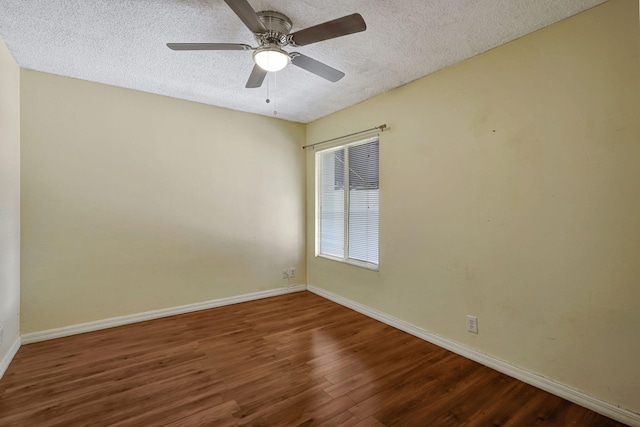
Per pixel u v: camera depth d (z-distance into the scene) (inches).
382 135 121.3
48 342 101.6
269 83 113.1
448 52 89.0
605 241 66.9
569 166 71.9
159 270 125.2
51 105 104.2
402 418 66.1
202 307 135.3
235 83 113.4
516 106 81.2
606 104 66.5
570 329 72.2
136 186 119.7
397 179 115.2
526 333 79.7
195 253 133.6
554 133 74.3
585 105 69.4
